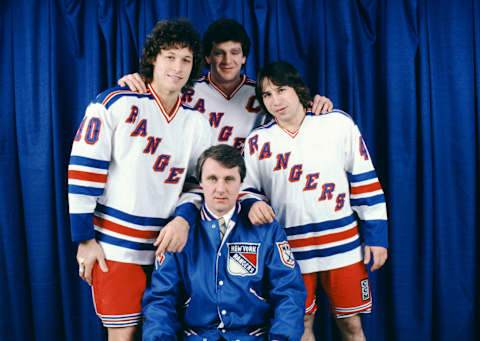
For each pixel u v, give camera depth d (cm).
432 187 191
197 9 190
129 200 129
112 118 125
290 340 112
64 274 189
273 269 124
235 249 124
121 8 187
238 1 187
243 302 120
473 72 193
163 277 121
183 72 128
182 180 139
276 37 189
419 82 191
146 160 130
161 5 186
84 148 124
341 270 149
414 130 190
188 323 121
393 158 190
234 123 166
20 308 192
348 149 150
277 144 150
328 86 191
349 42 187
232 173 119
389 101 190
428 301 190
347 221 150
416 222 192
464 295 194
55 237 190
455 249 193
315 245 150
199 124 141
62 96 191
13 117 191
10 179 191
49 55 187
